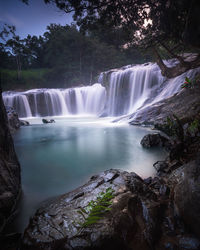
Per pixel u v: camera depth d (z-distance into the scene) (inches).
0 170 111.5
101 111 1021.8
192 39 78.4
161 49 276.8
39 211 90.7
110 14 163.8
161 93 664.4
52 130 539.5
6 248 78.5
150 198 106.9
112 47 1563.7
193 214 72.8
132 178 122.6
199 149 154.5
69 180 180.5
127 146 314.5
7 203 103.0
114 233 69.7
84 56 1715.1
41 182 174.7
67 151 298.2
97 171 204.7
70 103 1208.2
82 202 94.0
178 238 73.9
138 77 816.3
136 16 165.0
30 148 325.4
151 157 238.4
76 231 71.6
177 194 87.2
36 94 1065.5
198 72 512.4
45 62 1918.1
